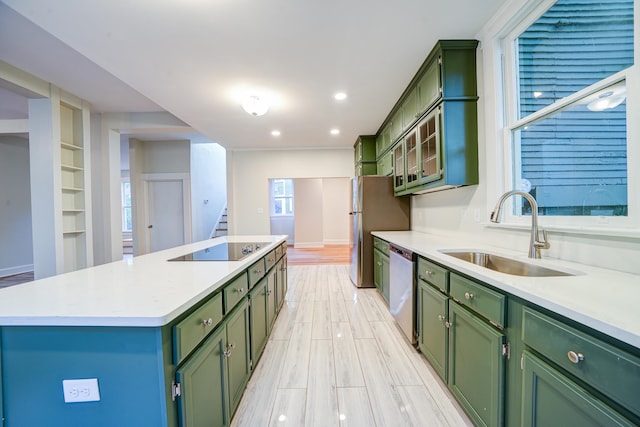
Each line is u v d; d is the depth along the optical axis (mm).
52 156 3178
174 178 6027
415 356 2086
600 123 1289
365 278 3896
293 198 8633
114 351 867
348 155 5352
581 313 738
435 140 2191
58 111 3227
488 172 1979
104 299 981
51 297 1007
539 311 912
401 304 2336
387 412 1508
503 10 1688
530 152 1721
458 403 1548
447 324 1558
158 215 6176
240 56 2127
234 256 1858
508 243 1819
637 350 634
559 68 1493
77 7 1567
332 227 8742
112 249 4141
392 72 2414
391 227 3832
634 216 1142
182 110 3262
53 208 3201
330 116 3557
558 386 816
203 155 6742
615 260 1194
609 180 1256
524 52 1742
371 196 3822
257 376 1852
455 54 2035
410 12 1697
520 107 1788
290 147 5336
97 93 3383
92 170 4168
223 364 1274
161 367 864
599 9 1278
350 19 1737
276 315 2686
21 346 876
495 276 1148
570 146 1429
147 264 1598
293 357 2088
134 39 1890
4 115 4180
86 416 883
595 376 709
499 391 1095
